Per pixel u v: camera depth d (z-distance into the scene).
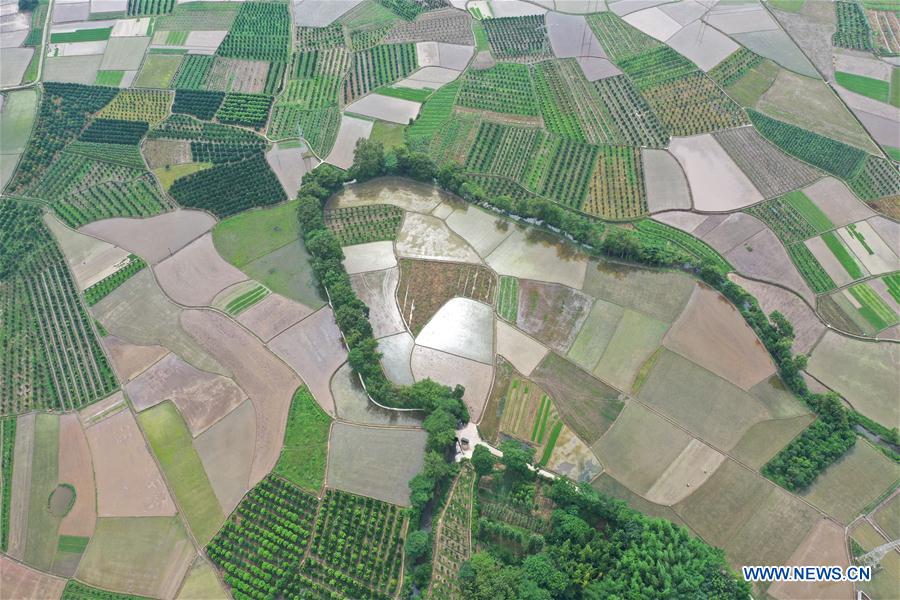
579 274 125.50
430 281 126.00
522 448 101.56
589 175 143.88
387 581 89.44
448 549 91.75
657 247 124.88
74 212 143.25
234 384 112.81
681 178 142.38
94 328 121.81
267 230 137.88
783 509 94.56
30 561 95.06
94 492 101.25
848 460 98.94
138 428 108.00
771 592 87.25
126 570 93.50
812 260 126.44
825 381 109.12
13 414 110.94
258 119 162.00
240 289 127.44
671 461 99.94
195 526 97.00
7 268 132.50
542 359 113.12
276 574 90.94
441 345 115.94
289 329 120.38
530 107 161.62
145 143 158.00
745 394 106.75
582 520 89.75
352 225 136.62
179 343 119.12
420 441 103.69
